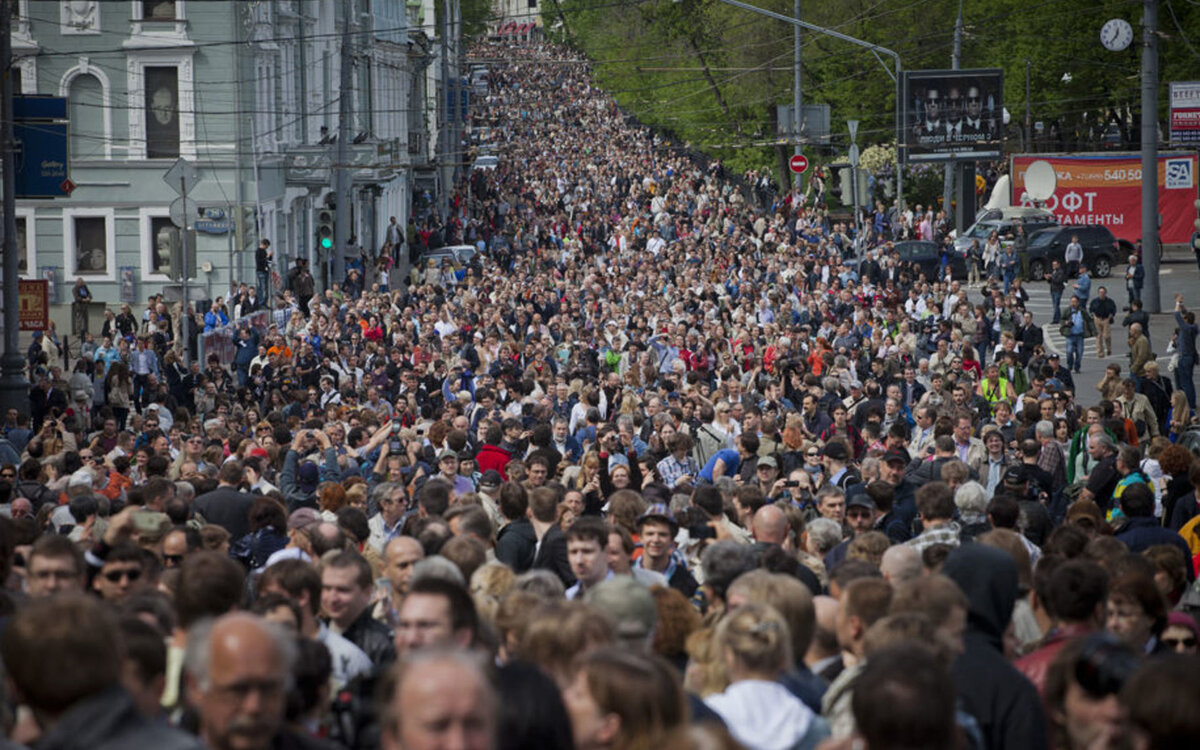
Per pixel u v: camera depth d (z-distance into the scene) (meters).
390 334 101.06
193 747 12.62
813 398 54.75
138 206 125.88
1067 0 185.50
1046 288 143.75
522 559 30.47
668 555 26.45
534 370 72.00
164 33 125.38
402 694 11.44
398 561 22.45
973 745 15.45
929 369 75.56
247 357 89.69
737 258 150.00
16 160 86.44
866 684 12.83
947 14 199.62
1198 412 80.44
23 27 125.00
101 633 12.78
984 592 18.59
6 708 14.50
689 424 52.81
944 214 166.62
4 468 42.53
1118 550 24.03
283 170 138.50
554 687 13.67
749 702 16.08
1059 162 164.50
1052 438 46.62
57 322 125.50
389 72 198.50
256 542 29.77
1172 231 166.25
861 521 30.62
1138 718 12.31
